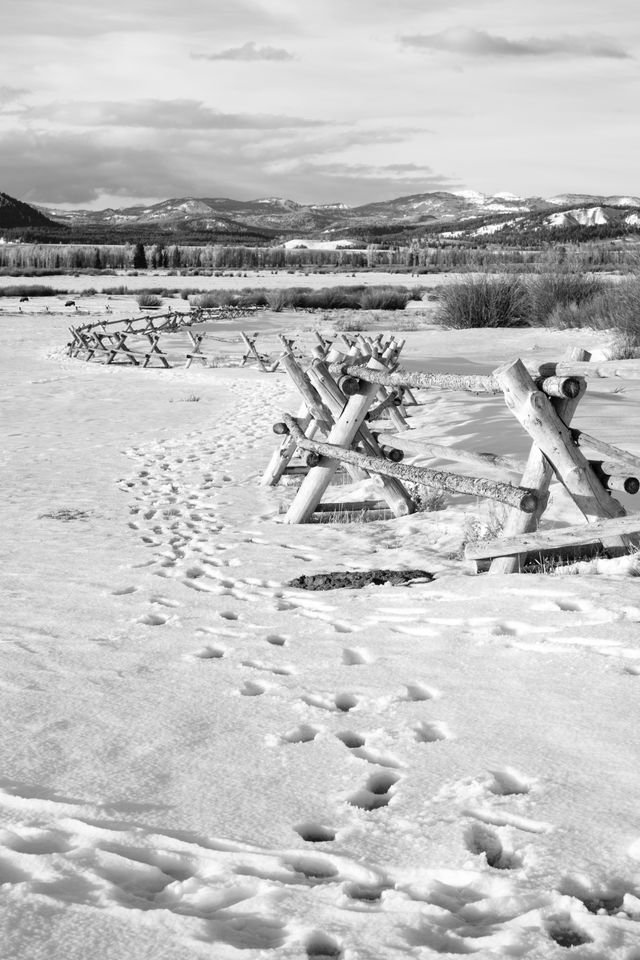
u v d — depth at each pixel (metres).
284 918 2.29
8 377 27.00
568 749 3.34
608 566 5.65
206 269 129.00
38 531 8.63
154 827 2.85
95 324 33.62
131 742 3.59
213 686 4.24
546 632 4.67
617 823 2.76
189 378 26.42
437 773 3.20
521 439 11.81
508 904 2.32
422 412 16.34
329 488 10.68
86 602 5.97
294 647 4.79
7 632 5.29
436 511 8.53
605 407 14.33
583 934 2.21
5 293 65.19
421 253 137.62
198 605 5.79
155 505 9.99
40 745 3.56
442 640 4.74
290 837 2.77
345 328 38.06
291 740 3.62
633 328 27.80
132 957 2.16
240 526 8.75
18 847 2.70
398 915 2.27
